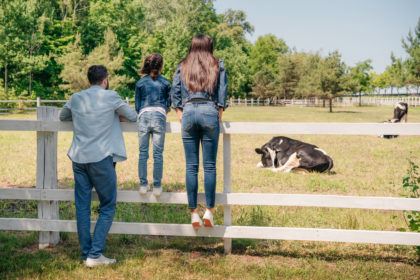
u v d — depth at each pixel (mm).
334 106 73125
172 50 59531
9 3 48906
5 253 5277
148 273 4695
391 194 8523
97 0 59906
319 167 10805
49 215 5539
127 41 59031
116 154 5023
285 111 49000
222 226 5270
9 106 40625
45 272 4672
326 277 4605
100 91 5066
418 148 16141
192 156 5059
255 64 90188
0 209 7180
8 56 48750
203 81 4852
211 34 71938
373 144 17453
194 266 4848
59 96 53719
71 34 56594
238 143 17359
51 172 5496
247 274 4680
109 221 5016
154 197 5348
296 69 76312
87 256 4957
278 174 10500
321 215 6891
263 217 6605
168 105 5531
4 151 13828
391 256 5328
